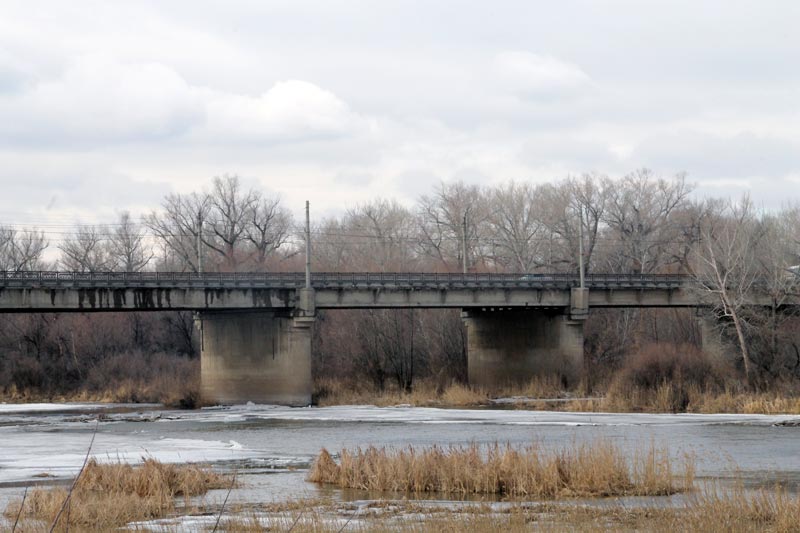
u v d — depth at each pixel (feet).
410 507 117.39
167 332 460.14
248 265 483.92
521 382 357.20
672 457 164.96
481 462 135.95
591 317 415.85
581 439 198.59
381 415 277.23
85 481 127.75
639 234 456.86
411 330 381.19
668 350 318.24
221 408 318.45
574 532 98.43
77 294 294.46
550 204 485.97
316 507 117.91
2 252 477.77
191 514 114.73
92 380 402.11
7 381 396.37
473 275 342.85
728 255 311.47
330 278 330.13
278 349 324.80
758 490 123.13
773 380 295.48
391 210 549.95
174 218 498.69
